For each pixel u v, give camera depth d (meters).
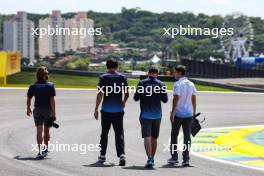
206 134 48.22
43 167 30.23
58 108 68.12
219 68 184.88
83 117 59.75
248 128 54.75
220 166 32.09
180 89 32.66
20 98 76.31
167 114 66.06
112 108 32.09
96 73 136.50
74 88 95.19
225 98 90.50
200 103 82.00
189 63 195.75
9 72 116.81
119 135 32.03
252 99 90.62
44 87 33.75
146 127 31.66
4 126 49.59
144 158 34.69
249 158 35.41
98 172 29.28
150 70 32.31
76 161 32.62
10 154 34.25
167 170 30.44
